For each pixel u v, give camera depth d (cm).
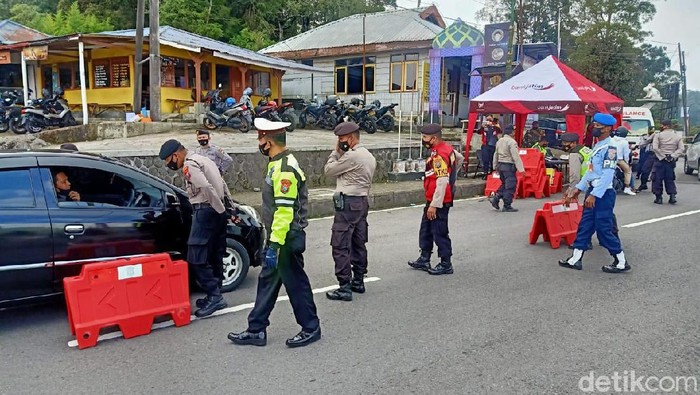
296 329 482
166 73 2038
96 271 445
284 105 1847
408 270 674
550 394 362
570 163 831
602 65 3497
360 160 560
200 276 509
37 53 1820
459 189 1341
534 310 526
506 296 570
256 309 441
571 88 1321
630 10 3672
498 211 1132
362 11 3912
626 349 434
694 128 5216
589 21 3834
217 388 370
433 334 466
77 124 1709
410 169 1453
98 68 2086
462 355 423
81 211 491
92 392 363
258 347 441
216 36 3158
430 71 2381
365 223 577
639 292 584
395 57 2492
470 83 2308
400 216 1076
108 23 3062
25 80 1925
